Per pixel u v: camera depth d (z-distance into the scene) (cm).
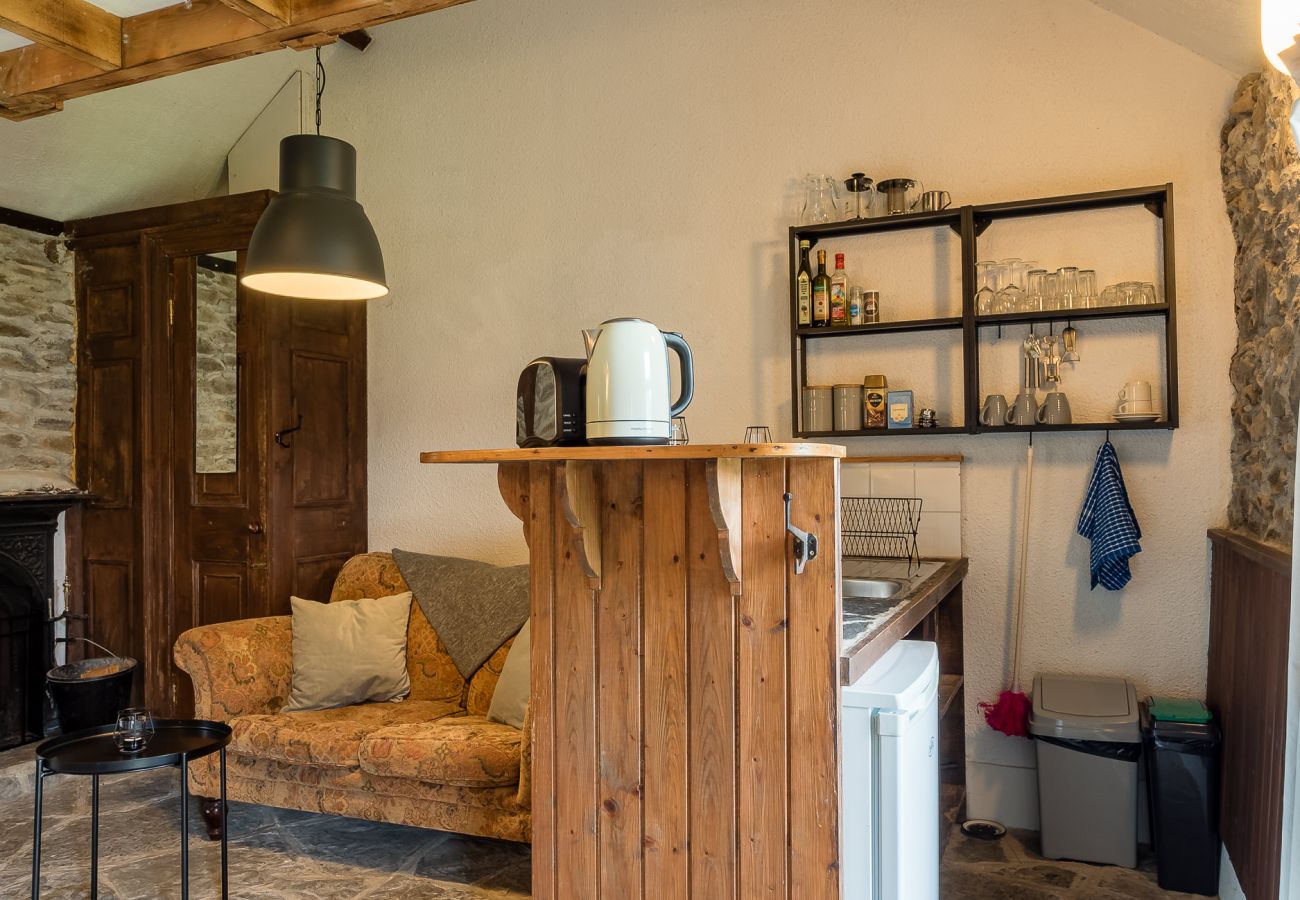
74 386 425
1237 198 277
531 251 386
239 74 410
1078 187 301
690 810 179
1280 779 195
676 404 183
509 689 293
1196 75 287
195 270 391
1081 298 292
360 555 378
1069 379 300
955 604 309
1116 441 296
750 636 174
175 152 431
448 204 402
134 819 320
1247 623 234
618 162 370
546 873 192
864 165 329
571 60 379
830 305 324
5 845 295
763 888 173
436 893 261
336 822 318
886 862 171
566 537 190
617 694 185
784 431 341
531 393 181
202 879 269
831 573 168
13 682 395
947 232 316
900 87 325
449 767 261
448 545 400
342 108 424
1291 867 134
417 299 407
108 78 274
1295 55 130
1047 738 276
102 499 413
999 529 312
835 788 168
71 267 425
